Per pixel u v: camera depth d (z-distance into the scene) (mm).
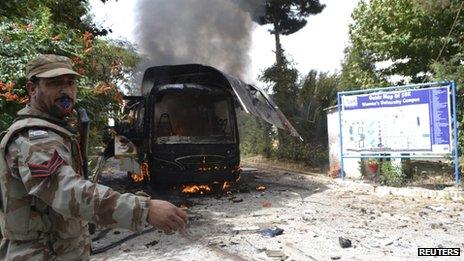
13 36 6660
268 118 10898
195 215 7859
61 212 1647
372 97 10492
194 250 5543
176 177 10031
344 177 12008
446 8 10859
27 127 1805
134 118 11695
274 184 11773
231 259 5117
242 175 14078
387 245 5582
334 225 6773
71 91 2004
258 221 7207
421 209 7949
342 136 11117
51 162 1688
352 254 5207
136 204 1671
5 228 1865
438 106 9625
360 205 8453
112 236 6402
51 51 6777
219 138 10367
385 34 12312
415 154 9922
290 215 7641
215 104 10555
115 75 8430
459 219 7035
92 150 7156
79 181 1676
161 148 10016
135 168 7469
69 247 1944
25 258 1828
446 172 10961
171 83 11117
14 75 6020
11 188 1814
